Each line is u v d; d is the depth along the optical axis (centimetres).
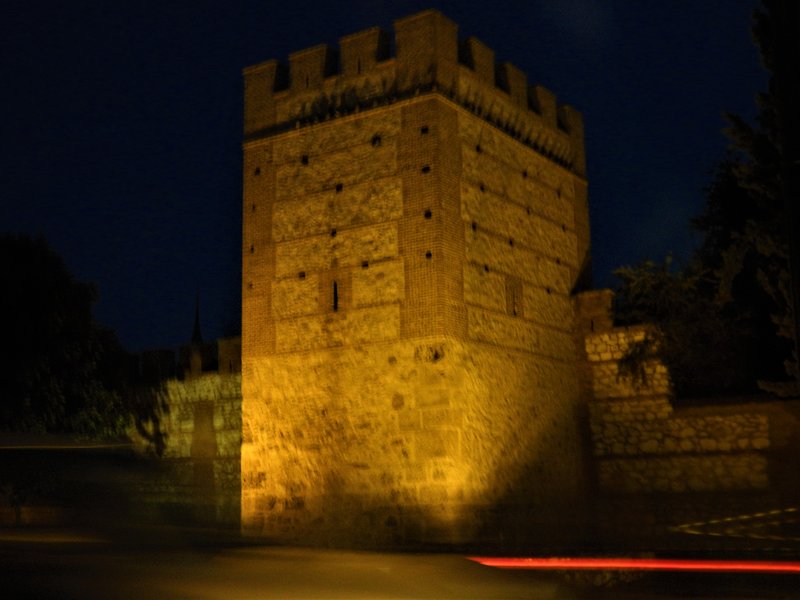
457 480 2430
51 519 3391
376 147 2656
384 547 2384
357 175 2680
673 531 2711
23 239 3212
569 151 3188
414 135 2594
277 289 2784
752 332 2939
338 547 2436
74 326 3281
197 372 3294
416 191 2567
